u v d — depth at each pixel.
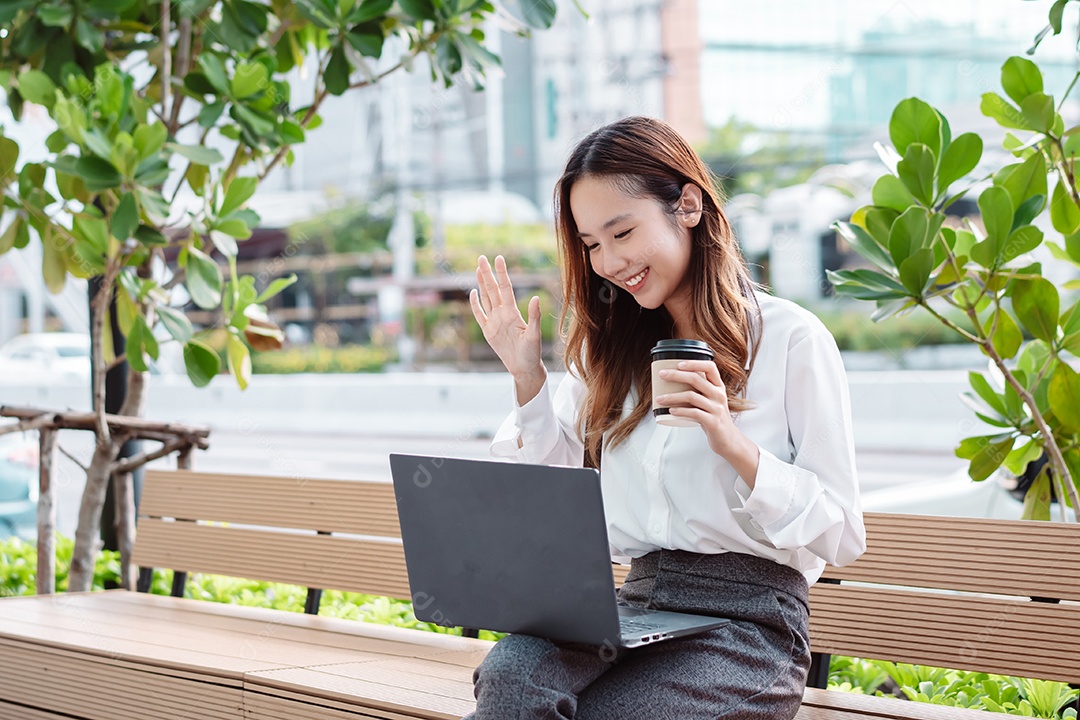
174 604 2.88
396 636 2.45
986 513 3.65
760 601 1.68
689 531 1.74
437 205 16.47
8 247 3.18
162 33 3.29
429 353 17.45
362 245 17.55
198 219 3.06
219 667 2.11
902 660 2.05
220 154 2.95
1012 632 1.96
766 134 13.43
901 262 2.16
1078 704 1.92
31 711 2.45
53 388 9.93
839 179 11.04
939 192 2.21
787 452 1.74
